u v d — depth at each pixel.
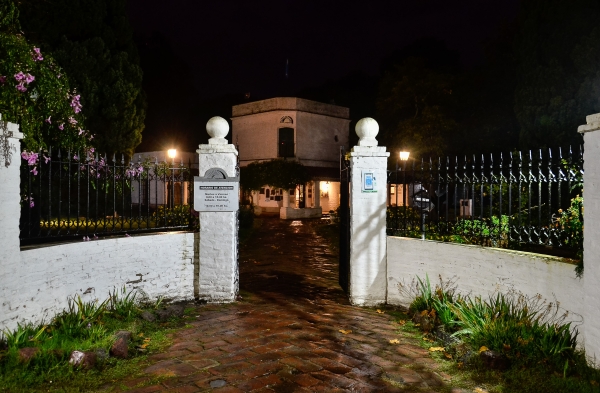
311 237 18.30
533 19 12.91
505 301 5.85
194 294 7.88
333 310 7.36
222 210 7.70
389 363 5.17
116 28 15.12
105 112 14.34
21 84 6.13
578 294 4.88
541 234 6.10
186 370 4.95
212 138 7.85
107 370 4.85
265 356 5.36
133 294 7.14
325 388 4.55
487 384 4.56
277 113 29.78
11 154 5.16
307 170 28.75
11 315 5.13
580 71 11.53
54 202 10.86
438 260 6.91
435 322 6.15
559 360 4.66
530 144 12.88
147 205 7.77
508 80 19.50
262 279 9.96
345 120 32.91
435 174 7.80
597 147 4.54
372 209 7.66
